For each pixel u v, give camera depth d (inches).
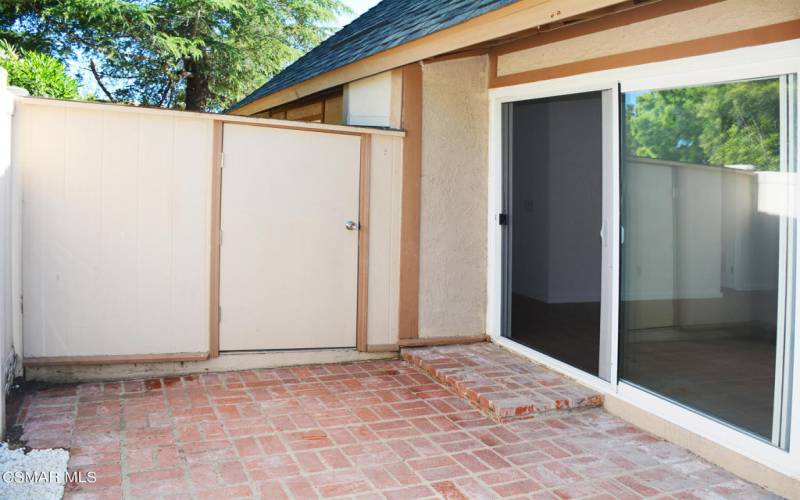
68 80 371.6
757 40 127.6
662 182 151.5
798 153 120.6
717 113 138.0
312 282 204.2
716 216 137.6
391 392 180.7
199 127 189.5
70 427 148.2
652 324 156.5
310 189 202.2
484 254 223.8
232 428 150.9
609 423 160.6
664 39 148.9
